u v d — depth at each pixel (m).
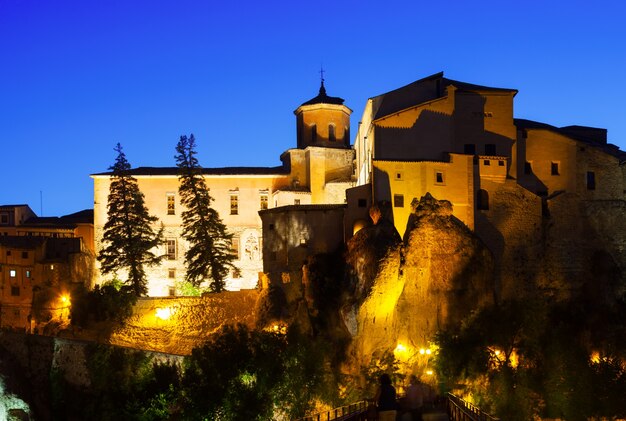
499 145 76.94
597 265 77.75
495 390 56.34
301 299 69.19
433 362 60.56
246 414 52.97
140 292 78.19
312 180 85.94
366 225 70.31
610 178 80.00
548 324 65.50
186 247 85.50
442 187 72.44
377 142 73.62
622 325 74.44
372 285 64.56
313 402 55.16
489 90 77.06
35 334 70.88
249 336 62.66
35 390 68.31
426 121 74.81
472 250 70.19
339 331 65.25
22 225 89.06
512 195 75.75
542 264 76.31
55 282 80.69
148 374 64.00
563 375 58.16
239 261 85.44
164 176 85.94
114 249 79.12
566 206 78.31
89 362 66.31
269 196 86.62
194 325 69.62
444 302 68.38
